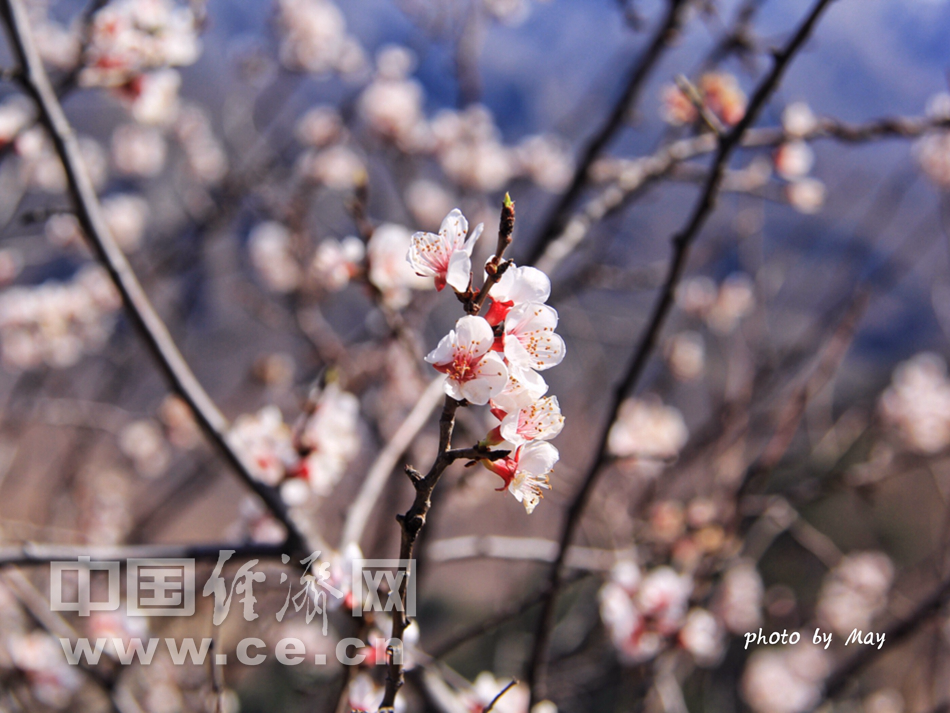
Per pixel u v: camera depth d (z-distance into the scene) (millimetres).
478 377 1379
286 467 2527
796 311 5145
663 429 4609
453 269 1436
